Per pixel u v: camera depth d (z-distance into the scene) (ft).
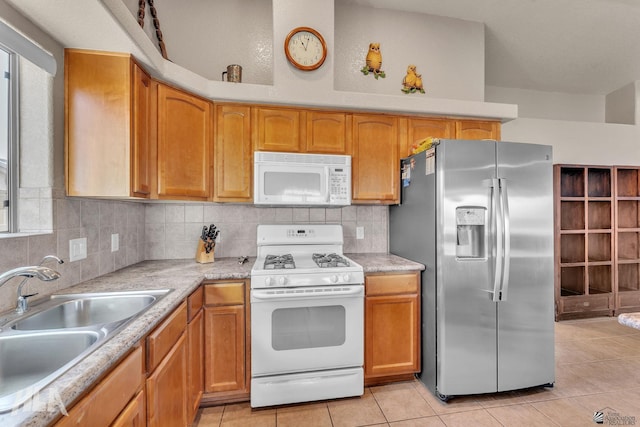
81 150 4.70
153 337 3.55
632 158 11.72
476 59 8.74
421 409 5.87
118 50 4.75
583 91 12.41
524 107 12.18
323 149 7.11
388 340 6.50
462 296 6.05
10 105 4.27
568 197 10.80
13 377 2.99
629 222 11.62
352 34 8.14
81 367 2.34
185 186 6.07
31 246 4.00
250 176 6.79
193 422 5.45
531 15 8.48
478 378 6.10
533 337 6.32
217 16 7.53
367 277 6.38
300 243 7.53
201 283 5.62
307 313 5.90
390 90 8.29
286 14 6.90
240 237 7.81
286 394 5.78
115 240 6.03
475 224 6.14
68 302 4.15
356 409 5.86
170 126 5.79
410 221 7.23
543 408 5.91
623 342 8.92
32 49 3.69
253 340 5.72
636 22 8.71
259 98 6.68
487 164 6.15
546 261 6.35
